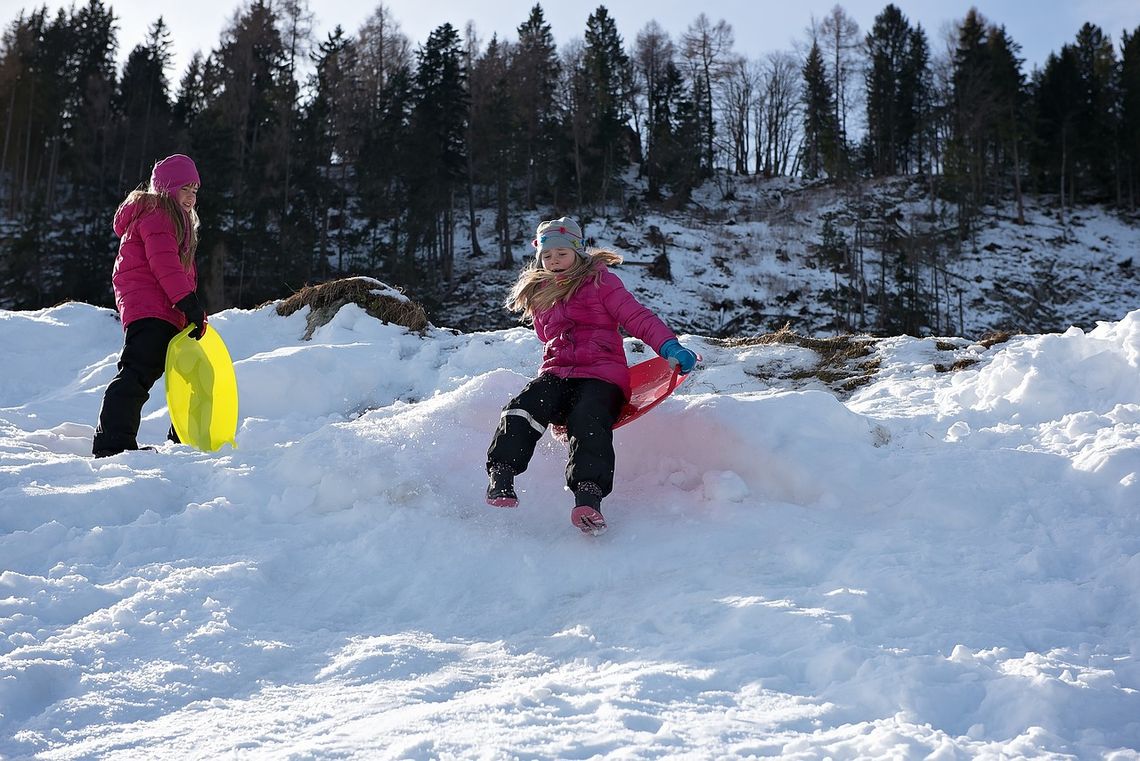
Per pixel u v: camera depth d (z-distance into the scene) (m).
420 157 39.31
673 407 3.59
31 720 1.72
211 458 3.65
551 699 1.77
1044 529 2.61
